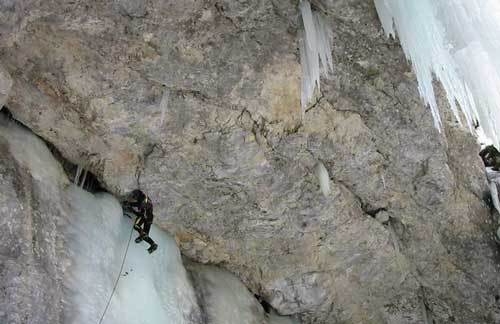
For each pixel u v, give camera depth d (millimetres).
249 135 7641
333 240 9445
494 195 10141
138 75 6730
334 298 10125
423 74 6820
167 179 7891
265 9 6422
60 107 6816
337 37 7078
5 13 5488
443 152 8883
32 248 5840
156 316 7020
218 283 8969
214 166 7863
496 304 10430
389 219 9836
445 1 6551
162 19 6168
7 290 5441
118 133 7246
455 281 10453
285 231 9070
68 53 6367
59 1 5746
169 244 8344
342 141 8242
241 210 8617
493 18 6766
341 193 8930
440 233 10023
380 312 10711
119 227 7426
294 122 7789
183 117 7289
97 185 7816
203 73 6855
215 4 6211
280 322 9773
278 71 7152
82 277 6246
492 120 7266
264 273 9602
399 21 6555
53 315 5703
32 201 6125
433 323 11070
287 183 8406
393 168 8953
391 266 10195
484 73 6938
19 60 6277
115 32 6211
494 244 10203
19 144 6520
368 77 7695
